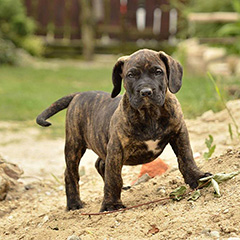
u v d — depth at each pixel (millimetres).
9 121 17484
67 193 8688
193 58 24531
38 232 7633
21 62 33062
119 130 7160
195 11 27891
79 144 8477
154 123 7074
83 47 36719
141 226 6680
